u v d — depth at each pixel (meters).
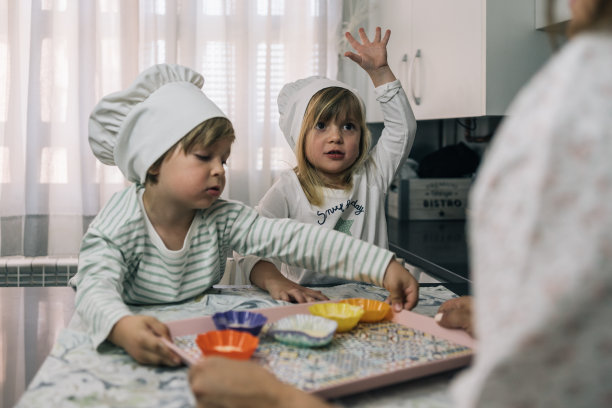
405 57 2.20
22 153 2.34
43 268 2.27
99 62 2.33
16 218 2.33
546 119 0.36
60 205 2.37
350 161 1.46
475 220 0.39
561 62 0.38
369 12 2.55
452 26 1.79
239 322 0.83
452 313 0.80
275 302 1.02
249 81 2.46
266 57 2.45
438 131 2.75
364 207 1.49
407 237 2.15
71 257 2.37
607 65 0.36
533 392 0.36
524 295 0.35
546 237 0.34
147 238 1.00
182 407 0.59
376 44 1.56
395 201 2.62
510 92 1.62
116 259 0.94
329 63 2.56
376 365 0.69
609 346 0.34
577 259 0.33
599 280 0.33
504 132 0.39
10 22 2.26
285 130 1.57
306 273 1.43
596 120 0.35
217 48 2.43
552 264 0.34
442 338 0.80
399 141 1.56
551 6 0.45
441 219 2.58
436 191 2.57
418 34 2.06
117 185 2.37
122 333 0.73
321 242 1.04
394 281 0.98
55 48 2.32
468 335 0.77
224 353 0.67
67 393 0.62
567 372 0.35
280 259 1.09
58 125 2.34
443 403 0.62
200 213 1.07
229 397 0.51
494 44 1.60
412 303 0.97
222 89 2.43
